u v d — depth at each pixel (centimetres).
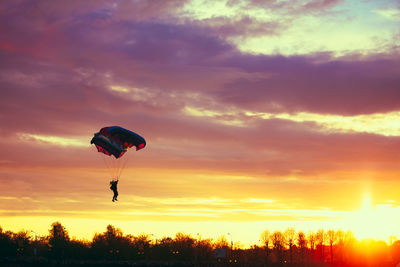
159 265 14800
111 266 13512
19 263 12494
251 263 19425
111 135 6825
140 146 7125
